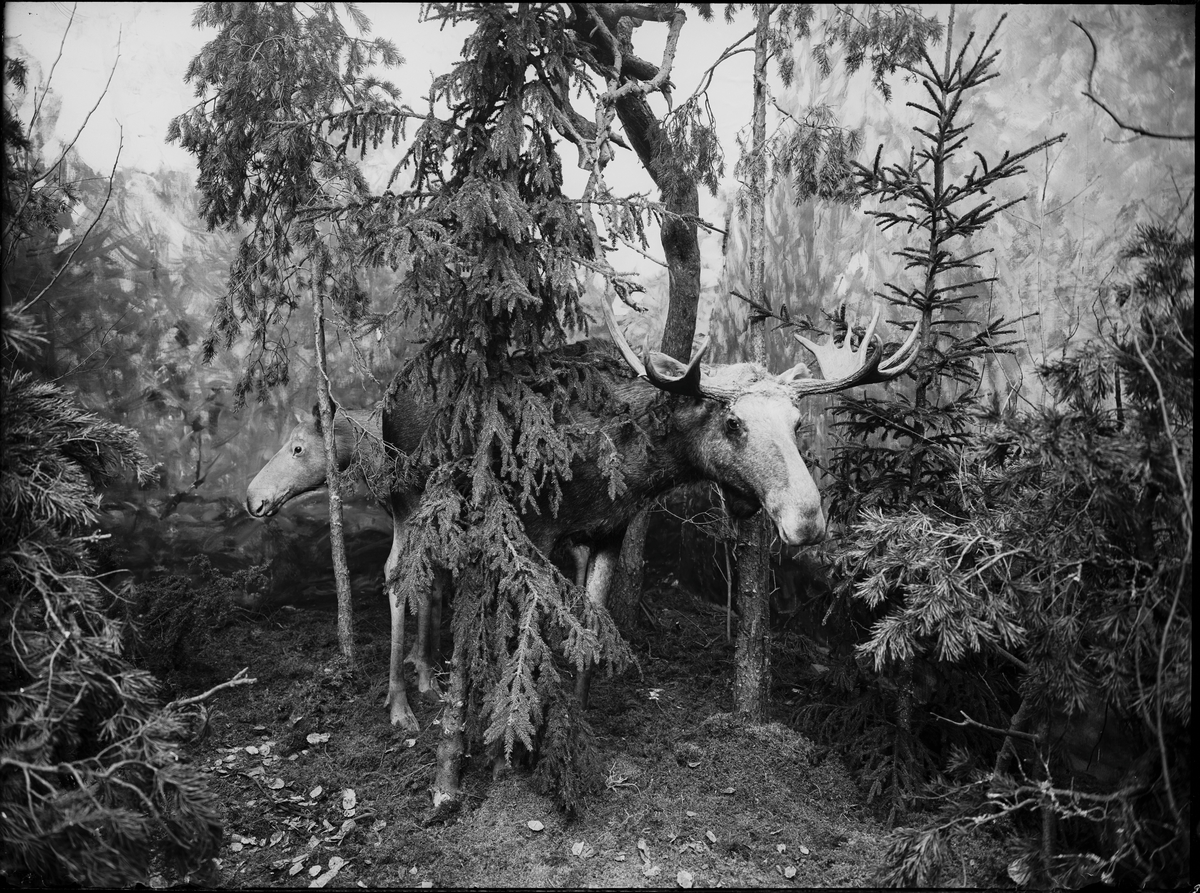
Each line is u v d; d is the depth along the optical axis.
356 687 4.07
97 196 4.60
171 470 4.82
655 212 3.17
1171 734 2.47
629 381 3.42
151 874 2.78
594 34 4.00
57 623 2.46
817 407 5.02
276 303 4.29
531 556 3.19
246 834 3.05
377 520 5.18
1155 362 2.43
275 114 3.83
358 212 3.18
